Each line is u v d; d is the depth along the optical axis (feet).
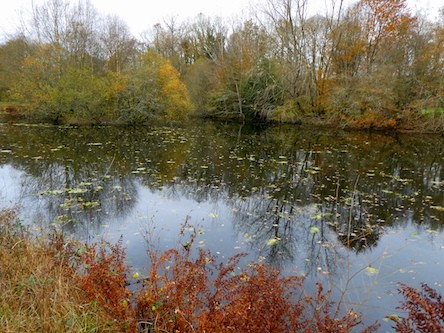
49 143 48.91
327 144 55.31
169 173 34.91
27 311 9.40
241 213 24.13
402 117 67.26
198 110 95.50
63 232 19.61
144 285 12.60
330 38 76.74
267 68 84.33
